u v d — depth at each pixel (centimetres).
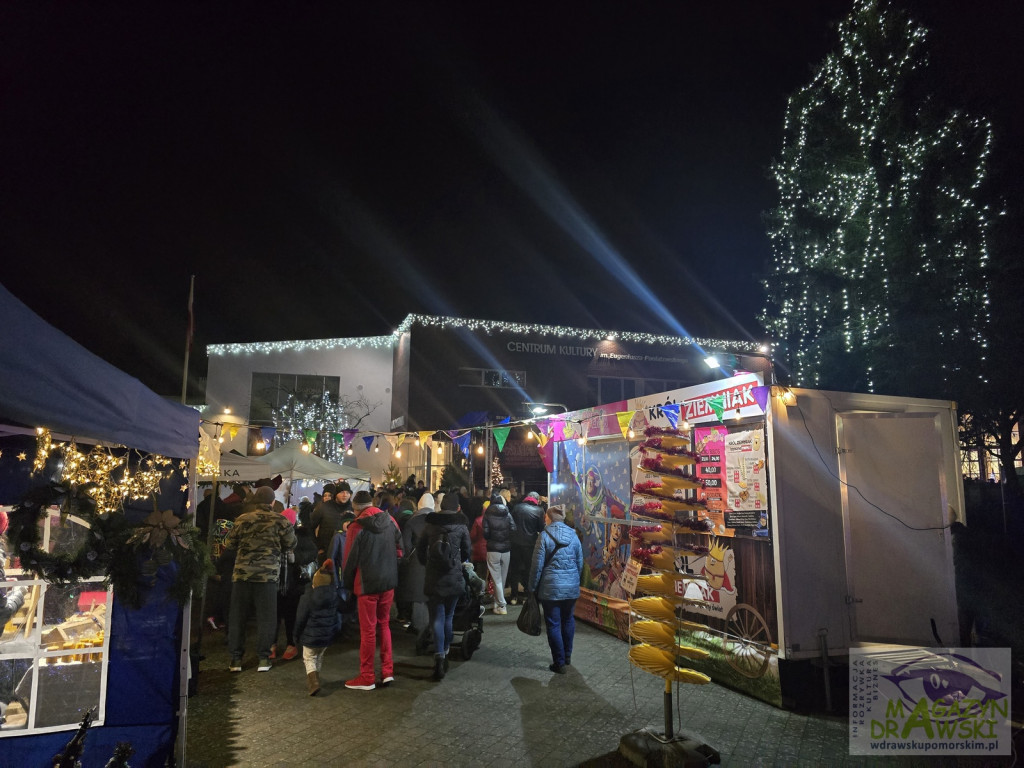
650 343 2420
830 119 1345
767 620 602
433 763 456
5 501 356
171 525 396
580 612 921
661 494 504
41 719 362
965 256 1153
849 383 1349
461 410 2220
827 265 1327
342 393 2386
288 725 525
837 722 541
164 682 390
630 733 476
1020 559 606
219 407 2284
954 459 672
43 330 295
